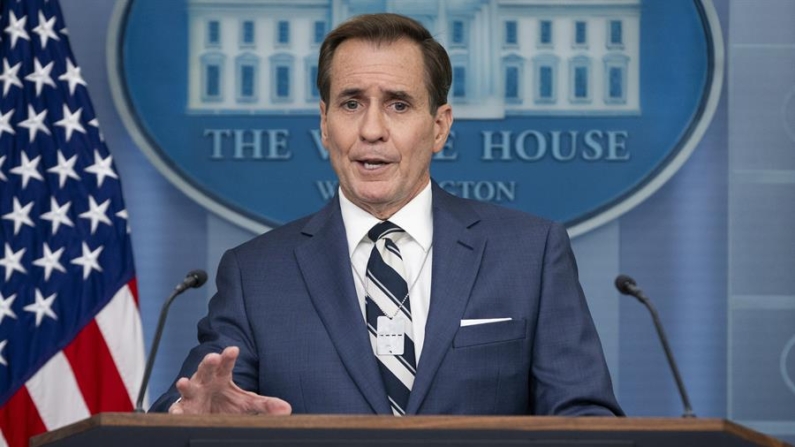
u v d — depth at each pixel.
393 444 5.89
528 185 14.43
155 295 14.48
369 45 8.29
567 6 14.50
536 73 14.46
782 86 14.51
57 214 13.77
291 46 14.55
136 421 5.79
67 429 5.99
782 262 14.44
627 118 14.48
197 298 14.52
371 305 8.39
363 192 8.33
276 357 8.28
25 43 14.13
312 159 14.55
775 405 14.35
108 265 13.74
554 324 8.34
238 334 8.45
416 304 8.41
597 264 14.46
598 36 14.50
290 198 14.53
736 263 14.45
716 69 14.48
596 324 14.46
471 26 14.48
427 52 8.41
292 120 14.55
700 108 14.46
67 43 14.28
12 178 13.73
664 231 14.46
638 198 14.41
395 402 8.08
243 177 14.53
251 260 8.78
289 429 5.79
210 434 5.85
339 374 8.13
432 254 8.52
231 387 6.84
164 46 14.59
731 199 14.48
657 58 14.48
